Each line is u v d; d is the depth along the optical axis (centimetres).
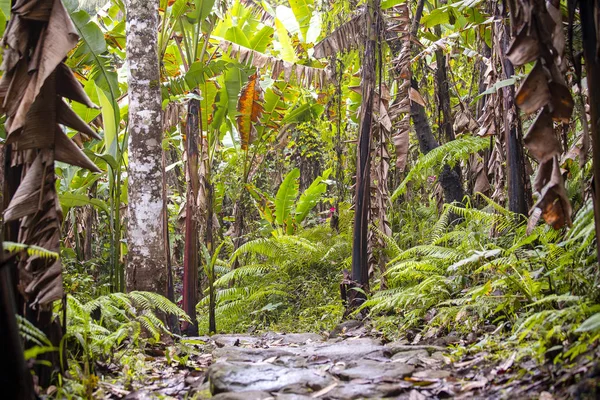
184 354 497
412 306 550
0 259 244
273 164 1291
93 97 647
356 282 660
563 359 295
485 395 290
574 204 505
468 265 511
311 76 858
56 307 394
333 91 834
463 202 749
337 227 975
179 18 741
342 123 886
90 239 838
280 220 1002
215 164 1134
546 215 312
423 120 768
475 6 655
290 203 994
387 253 685
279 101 931
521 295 417
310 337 602
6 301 244
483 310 437
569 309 323
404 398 308
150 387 377
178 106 781
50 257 317
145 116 566
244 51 839
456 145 641
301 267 884
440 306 515
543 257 430
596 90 274
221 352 471
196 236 731
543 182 313
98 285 679
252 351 461
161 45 711
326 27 801
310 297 813
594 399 233
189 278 725
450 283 528
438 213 805
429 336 474
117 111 593
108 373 404
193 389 368
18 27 296
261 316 831
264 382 344
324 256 852
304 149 1088
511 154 515
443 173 754
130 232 566
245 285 942
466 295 474
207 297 868
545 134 300
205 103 829
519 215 510
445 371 350
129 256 566
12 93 296
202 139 774
